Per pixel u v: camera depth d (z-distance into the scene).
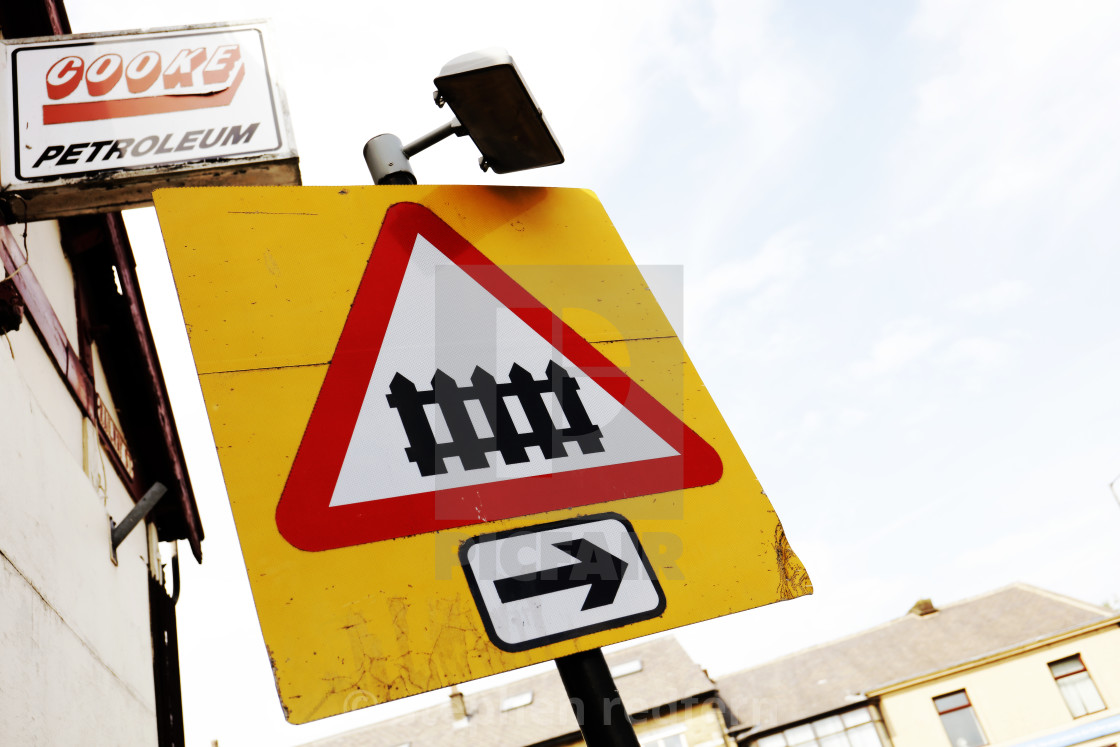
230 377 1.46
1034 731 20.12
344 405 1.48
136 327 5.53
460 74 1.83
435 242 1.80
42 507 3.18
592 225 2.01
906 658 23.02
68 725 3.10
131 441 5.75
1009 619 23.03
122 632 4.38
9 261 3.21
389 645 1.26
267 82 2.55
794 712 22.09
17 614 2.66
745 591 1.52
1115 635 20.55
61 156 2.29
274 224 1.69
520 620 1.35
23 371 3.26
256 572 1.27
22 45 2.43
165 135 2.38
